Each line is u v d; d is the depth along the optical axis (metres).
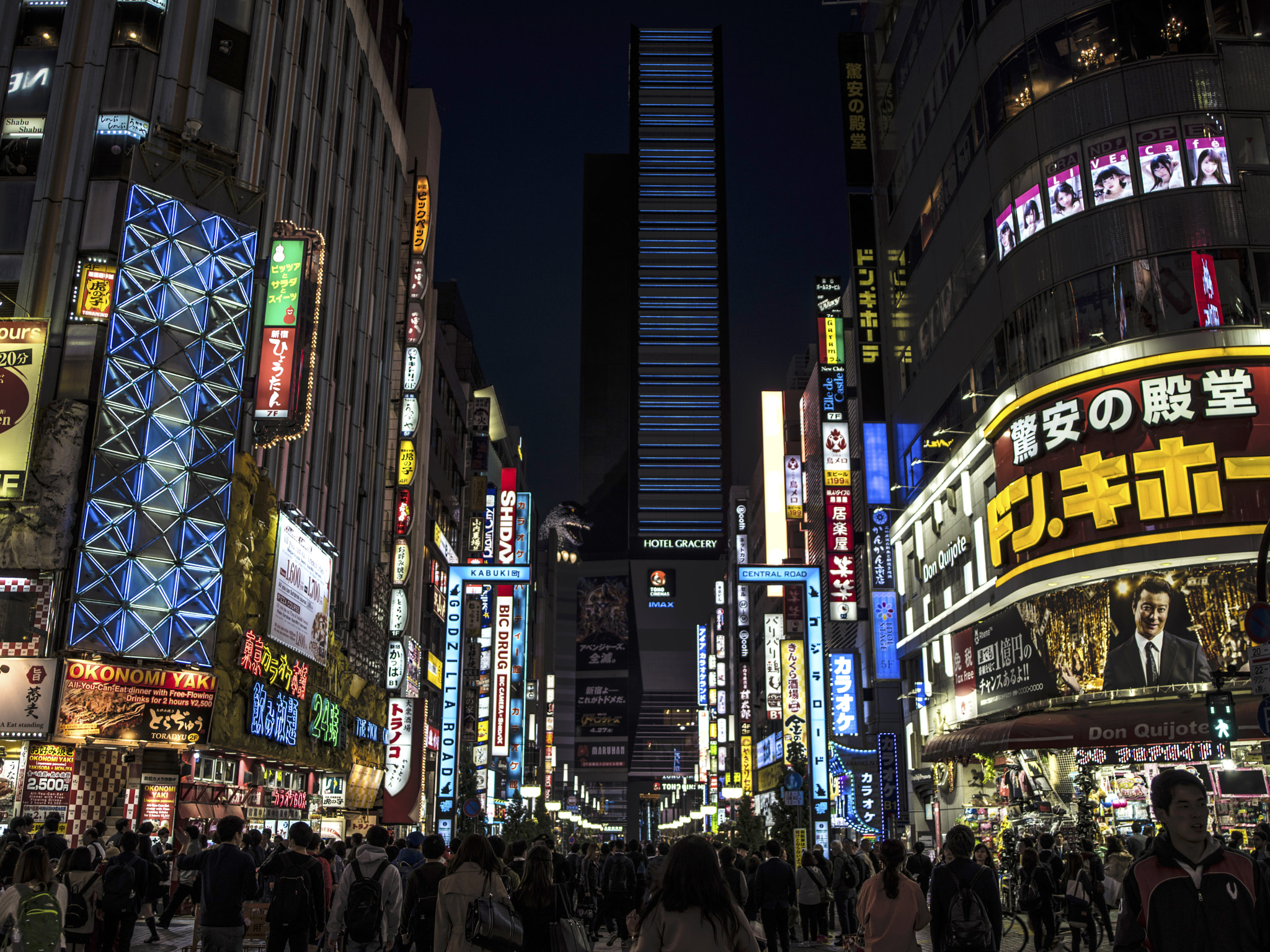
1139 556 29.03
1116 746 28.45
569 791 153.12
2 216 28.11
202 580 27.64
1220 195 30.50
